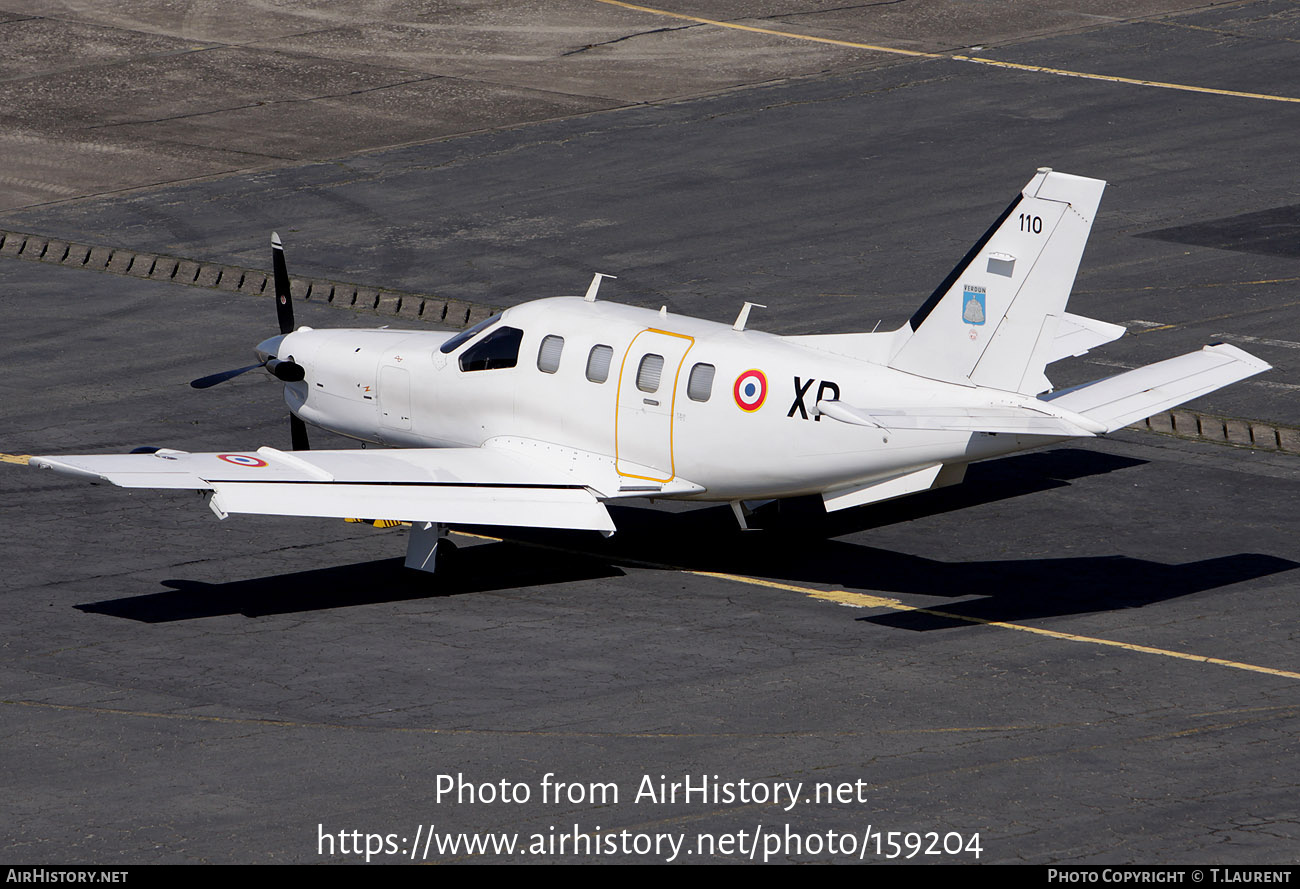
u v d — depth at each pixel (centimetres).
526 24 16238
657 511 6969
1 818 4322
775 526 6600
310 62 15125
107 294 10062
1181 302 9150
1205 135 12262
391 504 5803
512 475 6184
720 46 15338
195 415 8056
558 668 5309
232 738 4806
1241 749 4650
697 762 4612
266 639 5581
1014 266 5462
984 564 6222
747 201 11225
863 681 5166
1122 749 4656
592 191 11575
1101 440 7669
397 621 5750
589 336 6275
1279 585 5919
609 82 14375
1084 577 6053
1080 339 6831
